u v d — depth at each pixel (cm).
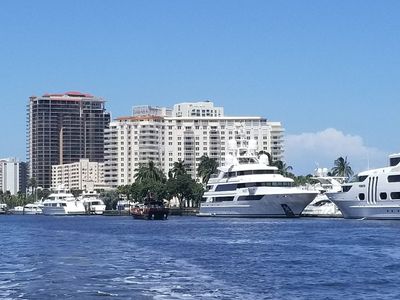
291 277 6109
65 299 4706
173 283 5581
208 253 8694
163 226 17638
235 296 4934
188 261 7600
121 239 12019
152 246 10069
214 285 5503
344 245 9700
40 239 12500
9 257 8381
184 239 11775
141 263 7344
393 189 15675
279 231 13675
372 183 16150
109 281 5688
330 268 6844
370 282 5781
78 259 7875
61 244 10794
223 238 11894
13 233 15475
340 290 5325
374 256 8056
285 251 8894
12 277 6088
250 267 6938
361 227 14188
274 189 19725
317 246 9650
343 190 16862
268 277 6100
